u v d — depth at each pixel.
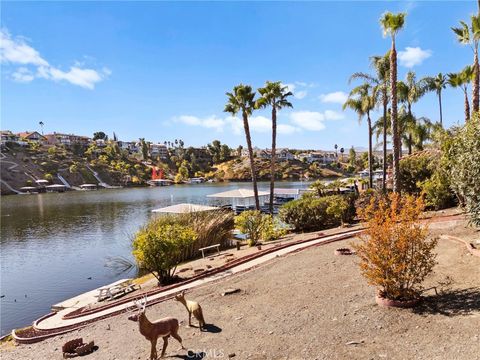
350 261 12.27
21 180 139.50
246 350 7.03
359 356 6.09
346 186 41.94
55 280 20.56
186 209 24.73
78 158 176.50
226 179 182.50
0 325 14.09
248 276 12.88
